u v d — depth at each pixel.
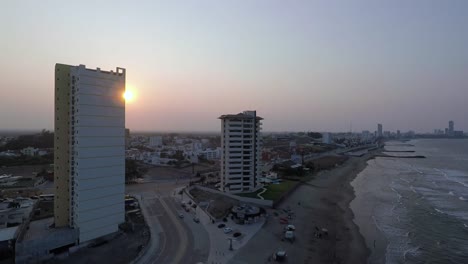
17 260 52.78
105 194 65.25
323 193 120.38
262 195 102.44
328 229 76.69
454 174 178.75
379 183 147.25
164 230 69.50
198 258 55.09
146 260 53.94
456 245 68.88
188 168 174.62
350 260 59.59
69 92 62.66
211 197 102.38
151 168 173.50
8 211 73.44
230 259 55.09
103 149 64.88
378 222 84.75
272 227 74.31
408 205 103.75
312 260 57.66
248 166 108.75
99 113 63.94
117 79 67.69
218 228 71.50
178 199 99.56
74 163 62.09
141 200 97.19
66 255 56.03
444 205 103.88
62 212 62.53
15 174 135.12
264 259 56.09
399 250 65.81
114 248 59.41
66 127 62.69
